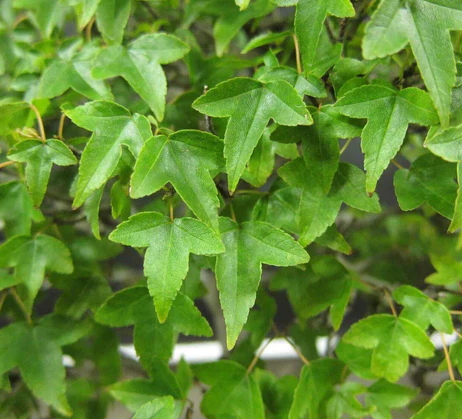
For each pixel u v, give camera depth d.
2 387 0.37
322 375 0.38
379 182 0.58
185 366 0.40
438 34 0.28
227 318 0.31
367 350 0.38
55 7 0.39
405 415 0.45
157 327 0.36
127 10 0.36
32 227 0.39
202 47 0.46
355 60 0.33
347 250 0.35
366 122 0.31
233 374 0.38
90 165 0.31
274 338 0.40
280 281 0.41
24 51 0.42
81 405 0.44
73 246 0.40
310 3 0.30
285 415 0.39
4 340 0.37
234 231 0.32
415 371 0.46
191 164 0.31
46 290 0.46
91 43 0.38
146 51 0.35
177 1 0.43
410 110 0.30
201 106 0.30
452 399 0.33
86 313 0.43
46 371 0.37
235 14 0.39
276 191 0.35
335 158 0.32
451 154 0.29
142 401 0.37
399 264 0.49
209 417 0.37
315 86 0.31
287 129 0.32
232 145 0.30
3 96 0.42
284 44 0.42
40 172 0.33
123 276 0.50
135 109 0.39
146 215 0.31
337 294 0.37
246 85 0.30
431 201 0.34
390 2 0.28
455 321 0.43
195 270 0.37
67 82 0.37
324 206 0.33
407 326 0.35
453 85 0.28
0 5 0.43
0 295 0.38
